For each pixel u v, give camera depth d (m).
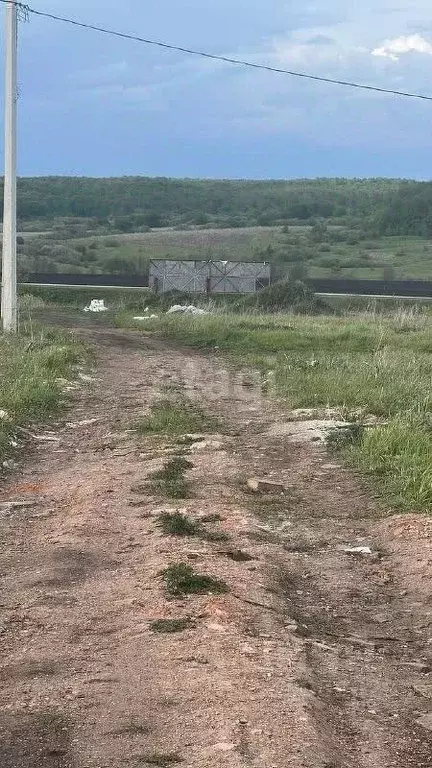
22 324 24.39
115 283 54.88
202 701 4.17
